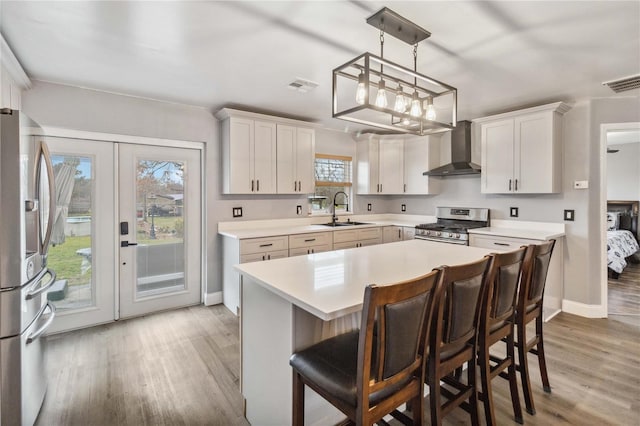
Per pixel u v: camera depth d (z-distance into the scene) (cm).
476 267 144
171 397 207
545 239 311
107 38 206
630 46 216
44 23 188
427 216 496
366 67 156
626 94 315
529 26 191
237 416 191
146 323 322
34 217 182
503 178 368
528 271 188
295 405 148
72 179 301
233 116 355
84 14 179
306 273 180
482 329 164
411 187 481
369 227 442
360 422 111
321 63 245
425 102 247
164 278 357
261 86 295
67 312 301
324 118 413
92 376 228
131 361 249
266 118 376
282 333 158
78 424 182
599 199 334
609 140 598
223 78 275
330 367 132
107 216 320
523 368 193
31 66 248
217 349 268
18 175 163
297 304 137
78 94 294
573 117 342
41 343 195
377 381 114
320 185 470
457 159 438
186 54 230
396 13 173
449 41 209
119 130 316
